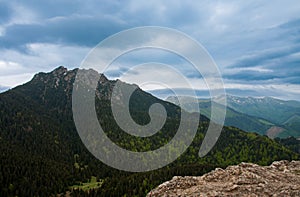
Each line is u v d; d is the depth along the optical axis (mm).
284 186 28250
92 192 163875
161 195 30688
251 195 26547
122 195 149625
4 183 161750
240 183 30062
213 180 33062
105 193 155250
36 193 164625
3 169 172000
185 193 29078
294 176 33344
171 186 32125
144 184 154375
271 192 27000
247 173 32375
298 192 26328
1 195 150000
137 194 146750
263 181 30141
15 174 174125
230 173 34000
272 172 34875
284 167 38656
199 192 28500
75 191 173375
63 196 173125
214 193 27500
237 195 26781
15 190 158625
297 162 40969
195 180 33188
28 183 170500
